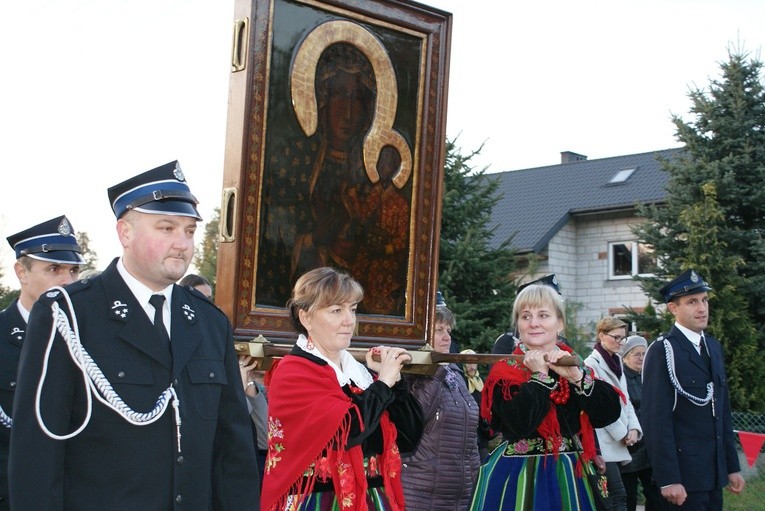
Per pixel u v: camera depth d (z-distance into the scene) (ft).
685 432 18.95
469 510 14.15
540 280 15.76
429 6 14.49
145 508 9.02
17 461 8.78
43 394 8.93
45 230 15.20
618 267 76.02
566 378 13.69
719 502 19.30
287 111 13.12
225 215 12.72
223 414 10.07
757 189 49.06
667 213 50.24
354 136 13.91
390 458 12.24
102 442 9.05
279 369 12.10
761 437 29.73
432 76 14.69
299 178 13.30
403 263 14.56
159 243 9.59
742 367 44.47
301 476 11.59
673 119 51.88
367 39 13.94
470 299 41.24
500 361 13.93
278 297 13.15
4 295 61.00
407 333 14.47
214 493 10.03
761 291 46.80
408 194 14.57
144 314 9.55
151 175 9.77
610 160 86.02
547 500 13.41
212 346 10.05
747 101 50.42
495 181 42.93
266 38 12.78
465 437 15.74
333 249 13.75
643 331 49.88
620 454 21.97
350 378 12.49
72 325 9.20
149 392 9.25
